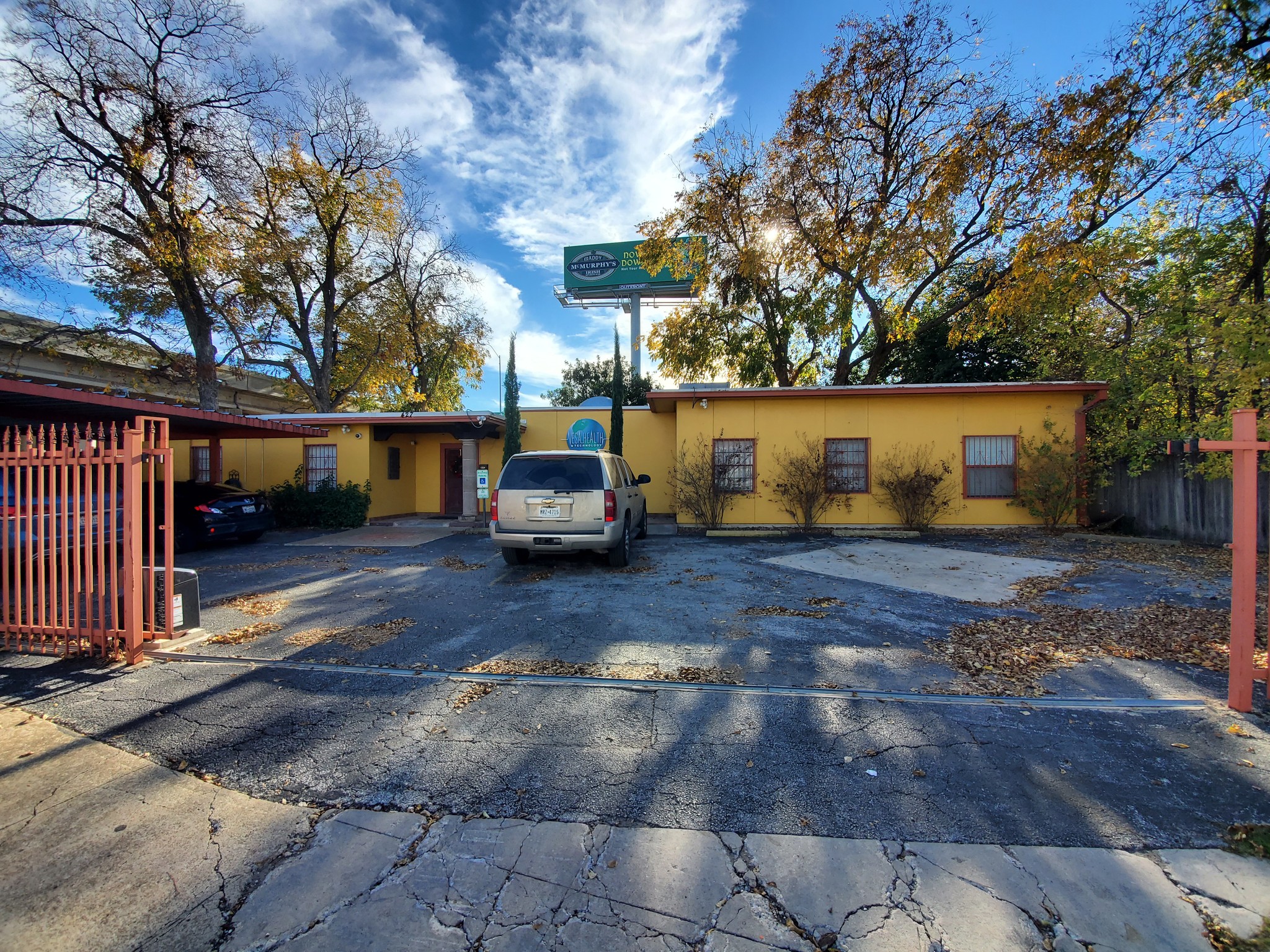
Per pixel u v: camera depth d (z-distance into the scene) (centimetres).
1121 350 1197
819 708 358
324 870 216
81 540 517
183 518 1006
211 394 1697
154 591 471
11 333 1565
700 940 183
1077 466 1144
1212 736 319
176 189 1518
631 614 573
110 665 434
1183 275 1136
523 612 581
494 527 759
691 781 276
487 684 397
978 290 1606
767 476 1267
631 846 229
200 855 224
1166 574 738
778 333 1920
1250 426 345
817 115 1497
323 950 180
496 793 267
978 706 360
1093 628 516
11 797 262
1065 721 339
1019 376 1798
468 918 193
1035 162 1283
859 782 275
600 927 189
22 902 199
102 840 232
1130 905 196
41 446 457
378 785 274
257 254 1795
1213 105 1025
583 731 329
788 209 1602
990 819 246
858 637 500
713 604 615
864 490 1245
